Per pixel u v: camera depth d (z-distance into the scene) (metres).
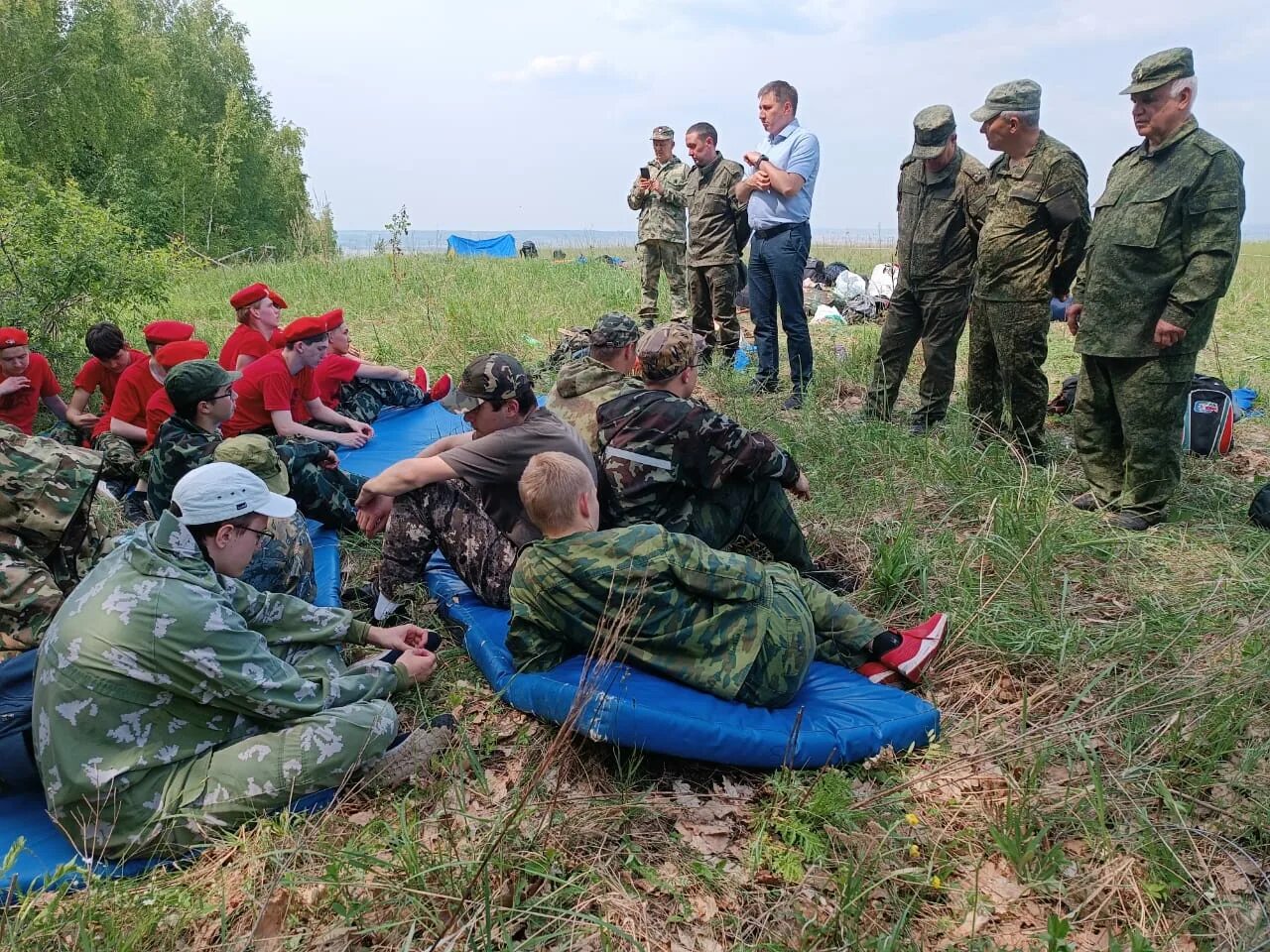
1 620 2.99
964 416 5.29
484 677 3.18
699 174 6.79
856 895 2.16
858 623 3.13
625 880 2.33
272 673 2.52
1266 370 7.47
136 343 9.46
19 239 7.24
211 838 2.39
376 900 2.19
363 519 3.54
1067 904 2.21
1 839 2.41
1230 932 2.10
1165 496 4.25
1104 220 4.19
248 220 36.12
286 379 5.08
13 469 3.12
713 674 2.73
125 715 2.34
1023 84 4.55
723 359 7.04
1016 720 2.92
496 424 3.42
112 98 23.86
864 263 14.67
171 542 2.46
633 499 3.46
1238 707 2.77
